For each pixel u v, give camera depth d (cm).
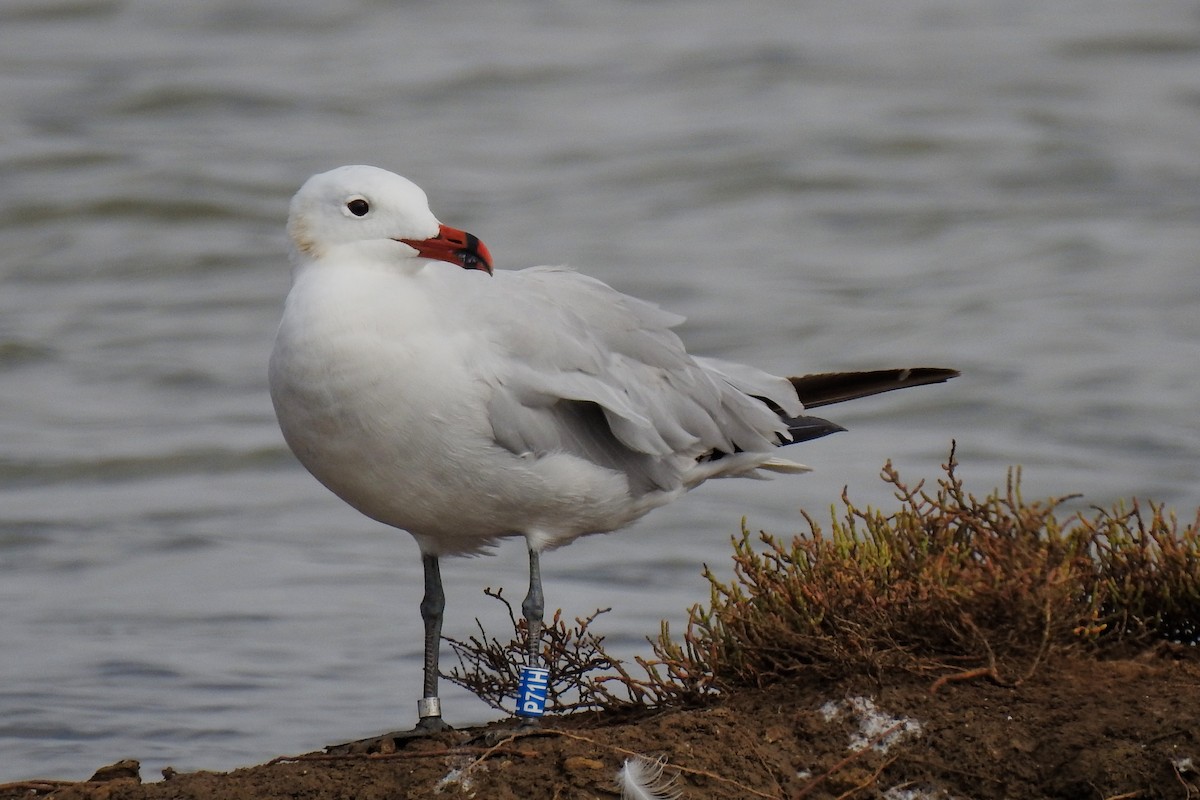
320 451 878
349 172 884
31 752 1207
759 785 836
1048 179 3162
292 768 879
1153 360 2202
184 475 1980
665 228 2955
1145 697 876
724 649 955
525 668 905
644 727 876
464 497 891
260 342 2480
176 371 2331
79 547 1720
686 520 1700
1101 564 1002
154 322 2580
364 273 872
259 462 2005
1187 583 970
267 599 1538
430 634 953
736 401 1013
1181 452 1869
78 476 1977
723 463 1009
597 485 921
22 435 2089
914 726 866
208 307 2656
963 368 2186
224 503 1861
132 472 1986
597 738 863
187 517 1814
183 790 862
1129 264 2650
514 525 925
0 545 1733
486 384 873
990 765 845
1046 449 1900
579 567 1584
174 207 3048
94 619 1500
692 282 2612
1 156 3312
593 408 938
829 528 1634
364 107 3781
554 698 980
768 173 3195
